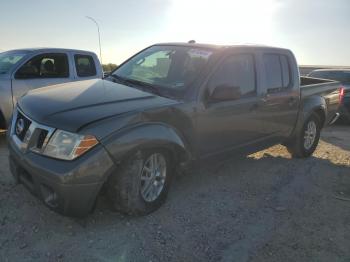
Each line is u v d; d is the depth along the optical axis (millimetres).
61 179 3254
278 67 5664
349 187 5336
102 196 4012
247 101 4953
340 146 8023
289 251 3551
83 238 3480
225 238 3686
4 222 3635
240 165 5910
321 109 6633
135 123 3652
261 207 4434
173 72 4656
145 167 3857
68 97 3934
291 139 6270
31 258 3146
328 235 3906
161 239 3570
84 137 3330
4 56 7555
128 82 4711
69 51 7949
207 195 4641
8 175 4801
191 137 4277
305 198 4809
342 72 12367
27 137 3604
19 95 6914
